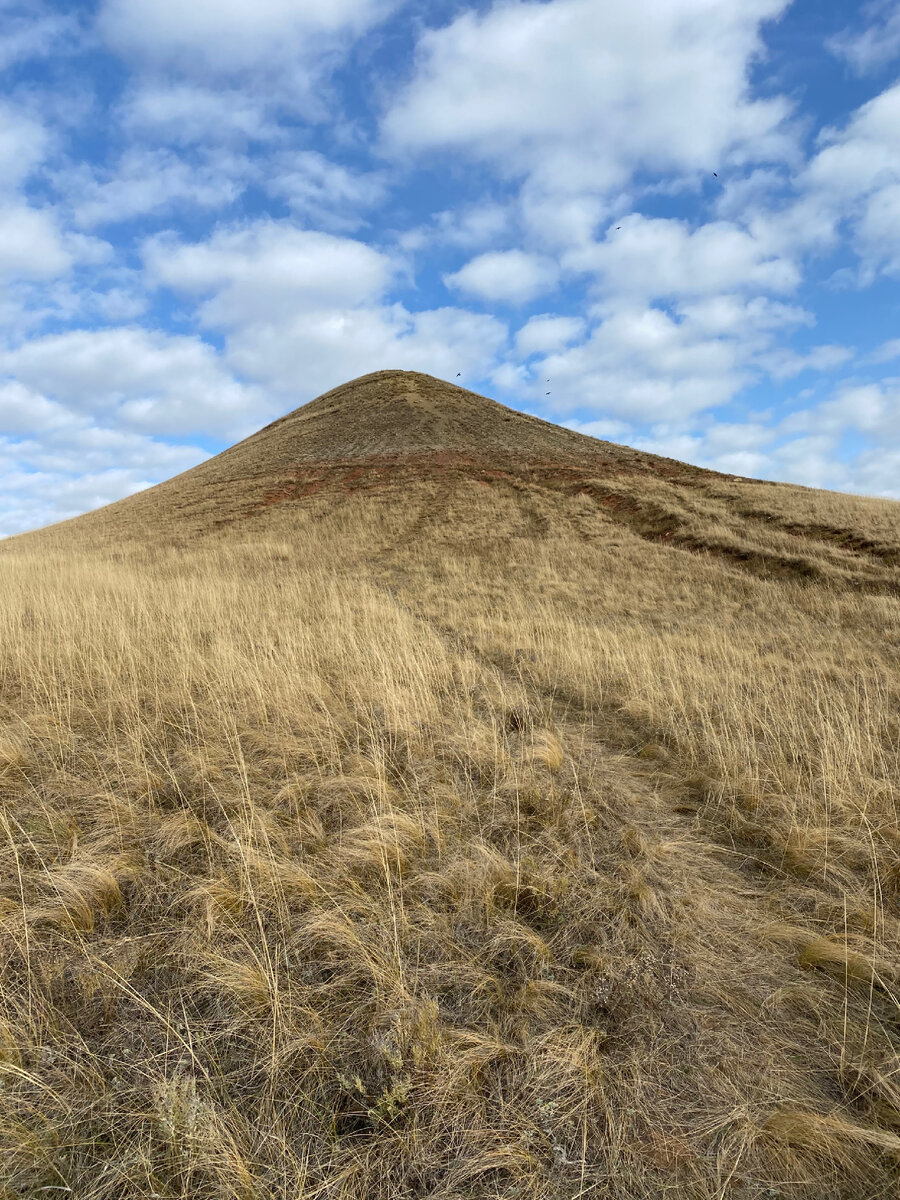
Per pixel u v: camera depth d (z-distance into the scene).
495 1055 2.30
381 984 2.58
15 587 12.10
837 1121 2.07
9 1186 1.88
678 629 11.29
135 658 7.03
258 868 3.24
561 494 28.12
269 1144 2.01
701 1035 2.46
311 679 6.26
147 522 29.75
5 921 2.89
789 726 5.69
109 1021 2.48
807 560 16.19
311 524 25.53
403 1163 1.96
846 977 2.79
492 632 10.48
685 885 3.43
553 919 3.10
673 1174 1.96
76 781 4.31
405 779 4.48
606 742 5.73
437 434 43.22
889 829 3.84
